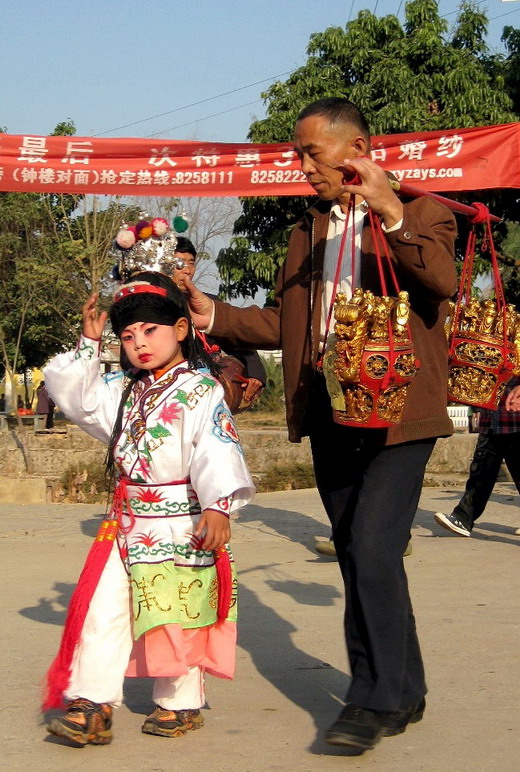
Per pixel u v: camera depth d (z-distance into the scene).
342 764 3.26
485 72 18.88
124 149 7.01
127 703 3.99
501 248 17.48
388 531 3.29
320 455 3.65
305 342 3.64
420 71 18.52
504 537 7.85
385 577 3.24
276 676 4.29
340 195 3.49
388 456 3.37
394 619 3.25
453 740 3.47
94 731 3.40
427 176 7.05
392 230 3.17
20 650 4.66
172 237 3.79
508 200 16.64
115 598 3.48
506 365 4.04
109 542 3.51
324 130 3.41
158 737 3.55
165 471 3.47
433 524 8.52
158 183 7.06
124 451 3.52
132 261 3.74
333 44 19.00
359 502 3.37
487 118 17.97
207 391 3.51
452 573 6.46
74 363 3.59
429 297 3.28
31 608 5.55
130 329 3.54
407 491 3.35
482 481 7.69
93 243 21.20
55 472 13.84
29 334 24.53
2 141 6.97
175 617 3.43
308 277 3.66
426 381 3.38
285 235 18.70
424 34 18.27
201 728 3.64
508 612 5.35
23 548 7.60
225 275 19.45
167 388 3.53
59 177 7.00
